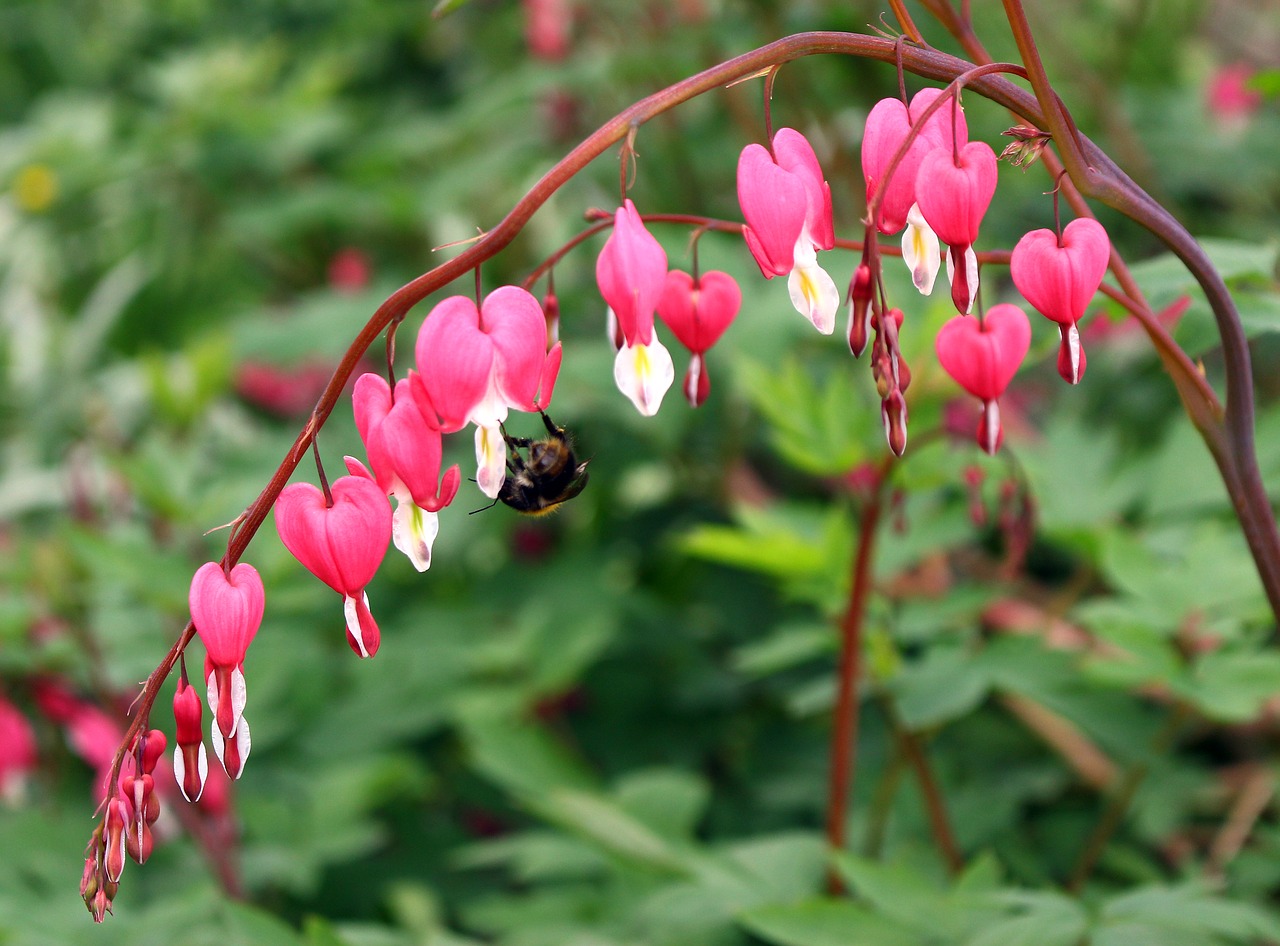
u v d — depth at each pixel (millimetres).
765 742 1773
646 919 1302
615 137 1039
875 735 1725
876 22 2031
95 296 2926
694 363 1093
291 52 3193
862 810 1572
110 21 3562
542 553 2178
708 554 1388
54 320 3006
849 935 1193
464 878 1729
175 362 2420
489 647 1741
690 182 2297
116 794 1051
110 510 1981
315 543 1041
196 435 2158
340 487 1047
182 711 1045
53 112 2887
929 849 1449
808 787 1642
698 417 1853
